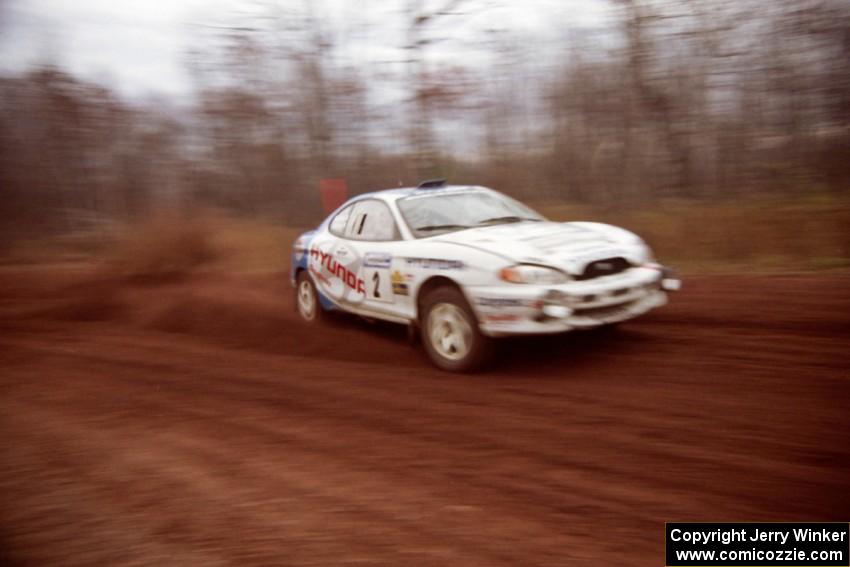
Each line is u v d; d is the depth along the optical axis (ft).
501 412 15.44
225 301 29.07
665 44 47.91
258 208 61.62
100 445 15.21
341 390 17.93
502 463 12.85
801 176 50.90
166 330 27.30
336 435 14.85
